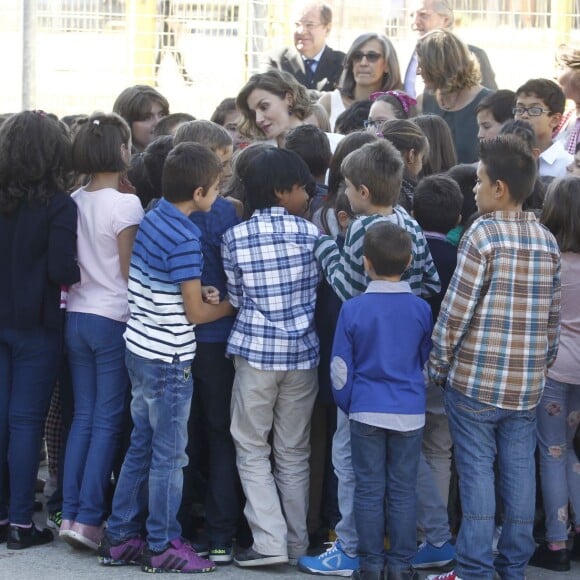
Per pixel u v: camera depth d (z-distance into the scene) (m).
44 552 8.25
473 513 7.24
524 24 17.36
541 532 8.55
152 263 7.67
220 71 18.09
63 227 8.00
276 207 7.92
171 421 7.73
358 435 7.41
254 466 7.95
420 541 8.00
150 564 7.84
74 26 18.66
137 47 18.25
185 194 7.73
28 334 8.15
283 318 7.82
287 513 8.06
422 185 8.22
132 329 7.79
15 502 8.29
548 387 7.96
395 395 7.34
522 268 7.22
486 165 7.33
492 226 7.26
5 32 20.53
